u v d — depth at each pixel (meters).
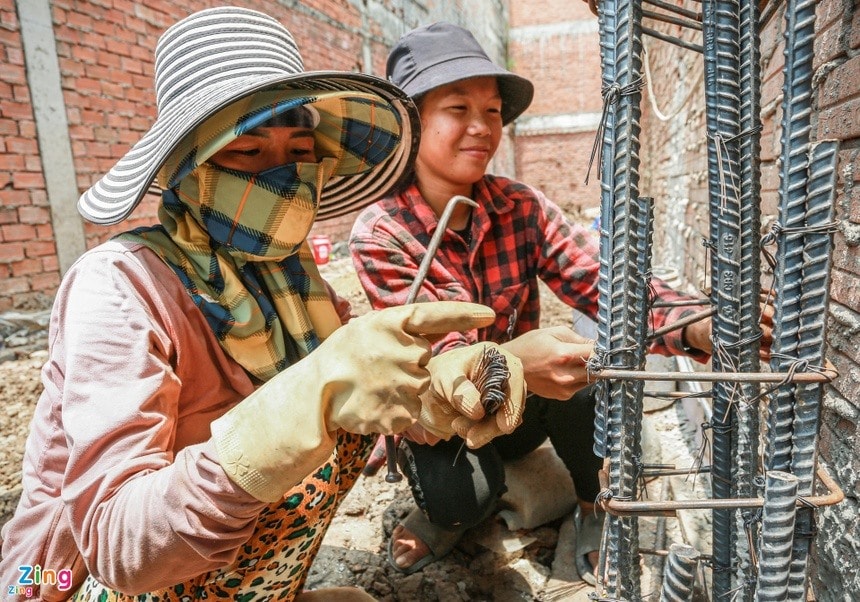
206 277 0.93
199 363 0.93
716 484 0.97
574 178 14.32
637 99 0.73
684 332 1.25
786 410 0.74
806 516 0.72
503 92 1.68
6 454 2.29
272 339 1.00
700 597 1.23
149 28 4.84
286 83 0.86
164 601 0.98
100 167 4.46
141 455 0.78
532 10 14.05
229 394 0.99
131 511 0.73
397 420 0.68
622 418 0.79
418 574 1.53
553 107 14.20
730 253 0.84
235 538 0.77
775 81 1.45
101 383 0.80
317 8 7.29
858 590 0.99
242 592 1.04
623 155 0.73
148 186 0.80
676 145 3.67
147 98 4.86
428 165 1.52
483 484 1.46
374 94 1.00
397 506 1.82
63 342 0.86
